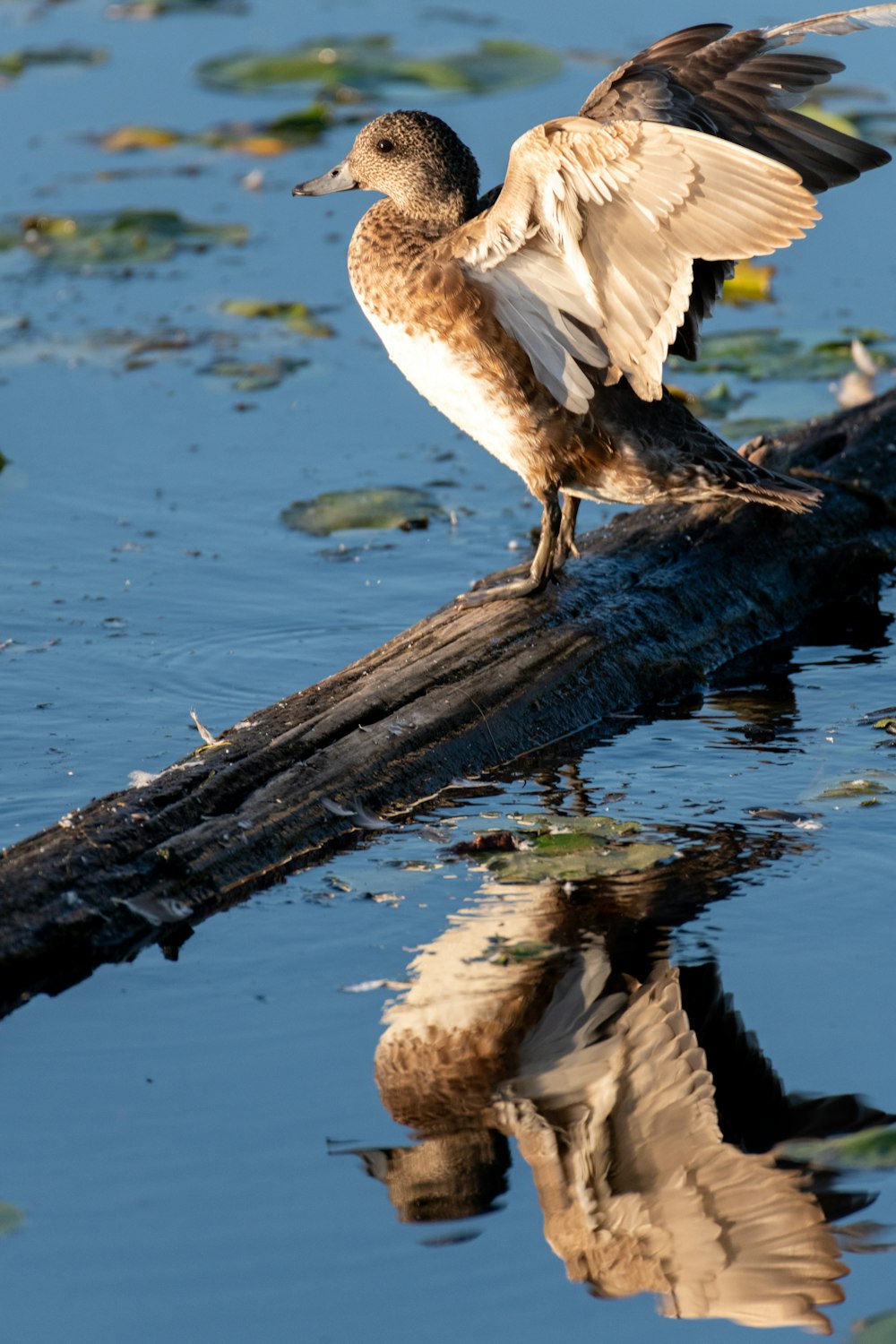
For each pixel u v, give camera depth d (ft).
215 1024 19.76
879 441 35.94
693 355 29.73
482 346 27.81
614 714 28.45
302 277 48.62
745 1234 16.75
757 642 31.53
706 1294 16.01
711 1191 17.35
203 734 25.39
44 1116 18.11
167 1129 17.89
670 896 22.31
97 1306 15.65
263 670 29.48
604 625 29.14
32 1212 16.71
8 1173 17.24
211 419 40.04
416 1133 17.92
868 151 26.89
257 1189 17.06
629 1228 16.80
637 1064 19.16
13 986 20.43
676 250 24.23
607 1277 16.22
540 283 26.86
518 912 22.08
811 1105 18.33
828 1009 19.81
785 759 26.48
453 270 27.53
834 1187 17.22
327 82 61.57
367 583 32.86
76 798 24.98
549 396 28.07
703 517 32.65
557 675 28.02
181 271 49.01
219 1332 15.38
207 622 31.24
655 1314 15.81
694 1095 18.67
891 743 26.89
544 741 27.32
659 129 22.74
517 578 30.40
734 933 21.47
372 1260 16.25
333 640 30.66
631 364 26.40
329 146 57.93
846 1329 15.58
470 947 21.30
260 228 52.37
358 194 55.11
